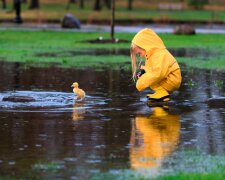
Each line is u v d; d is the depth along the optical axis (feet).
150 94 80.07
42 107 73.72
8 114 69.26
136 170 46.80
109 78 101.35
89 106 74.74
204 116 69.00
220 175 44.62
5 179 44.62
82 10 366.63
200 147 54.29
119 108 73.46
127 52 150.41
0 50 150.61
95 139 57.06
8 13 327.06
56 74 105.91
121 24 282.36
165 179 43.70
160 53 76.74
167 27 261.44
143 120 66.33
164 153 51.96
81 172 46.29
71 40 184.55
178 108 73.92
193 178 43.62
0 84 92.94
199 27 264.52
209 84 94.53
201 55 143.43
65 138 57.41
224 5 426.92
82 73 107.76
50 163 48.67
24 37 192.24
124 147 53.98
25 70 111.45
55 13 335.88
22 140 56.65
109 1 390.01
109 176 45.21
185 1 437.58
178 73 77.10
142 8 402.72
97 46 166.71
